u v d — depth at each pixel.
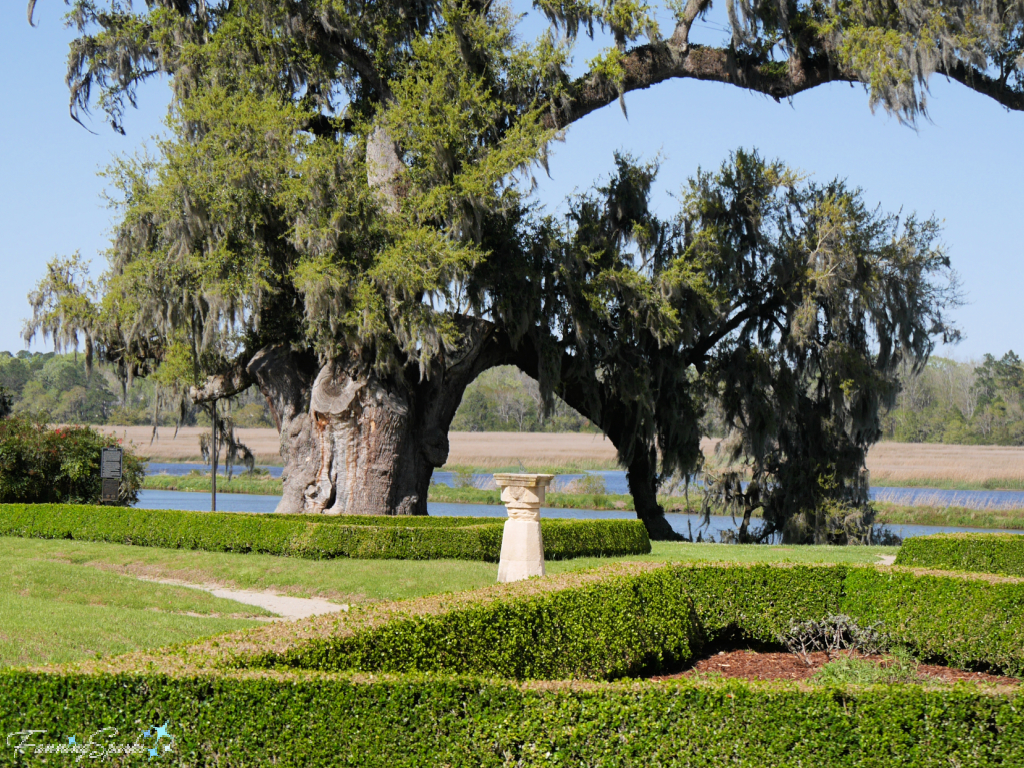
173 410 27.95
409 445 25.73
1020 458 74.62
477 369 28.56
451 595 7.82
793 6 27.42
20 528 20.22
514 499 12.97
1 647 8.36
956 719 5.23
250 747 4.95
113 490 24.03
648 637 9.18
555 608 8.09
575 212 30.59
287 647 5.73
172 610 11.94
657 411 31.33
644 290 28.00
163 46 25.97
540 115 26.92
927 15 24.83
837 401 30.22
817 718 5.28
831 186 31.75
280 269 24.45
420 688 5.09
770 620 10.44
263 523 17.20
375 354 24.36
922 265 30.44
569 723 5.16
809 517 30.84
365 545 16.34
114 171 23.80
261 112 23.05
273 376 26.31
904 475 61.56
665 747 5.20
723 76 28.08
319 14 25.06
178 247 22.75
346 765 4.98
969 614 9.50
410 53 26.48
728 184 31.95
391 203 24.48
